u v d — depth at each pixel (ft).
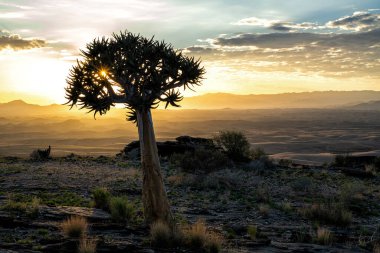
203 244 38.96
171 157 123.03
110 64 40.98
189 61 42.65
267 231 54.13
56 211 49.42
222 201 75.25
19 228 41.32
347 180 106.32
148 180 46.96
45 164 118.83
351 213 66.74
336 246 47.24
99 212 53.06
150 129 47.44
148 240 39.34
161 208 46.73
